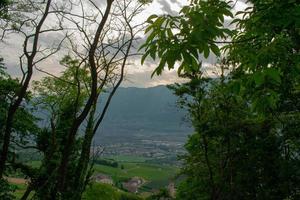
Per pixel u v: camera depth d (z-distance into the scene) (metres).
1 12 23.92
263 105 3.81
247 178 41.16
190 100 41.84
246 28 3.99
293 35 3.70
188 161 48.22
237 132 40.00
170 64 3.42
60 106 35.09
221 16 3.66
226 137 40.62
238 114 39.19
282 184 37.56
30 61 19.72
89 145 28.00
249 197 42.59
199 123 41.06
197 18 3.49
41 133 37.22
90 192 45.28
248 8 3.85
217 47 3.48
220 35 3.43
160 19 3.55
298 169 35.41
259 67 3.64
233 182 42.78
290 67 3.70
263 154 39.03
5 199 34.91
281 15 3.54
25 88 20.19
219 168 45.19
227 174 43.28
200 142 45.56
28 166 37.06
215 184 44.75
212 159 46.41
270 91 3.76
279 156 39.53
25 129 39.44
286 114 29.05
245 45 3.97
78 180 28.62
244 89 3.92
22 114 39.59
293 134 32.00
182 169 48.97
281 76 3.73
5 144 20.72
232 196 43.47
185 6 3.78
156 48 3.47
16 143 38.91
